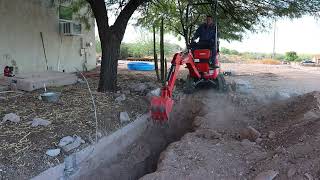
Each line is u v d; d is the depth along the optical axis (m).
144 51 24.05
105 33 8.47
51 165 4.95
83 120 6.38
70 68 13.84
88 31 14.79
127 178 5.85
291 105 6.52
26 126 5.93
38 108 6.95
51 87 8.95
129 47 23.75
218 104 8.02
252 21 9.59
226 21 10.18
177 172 4.66
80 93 8.27
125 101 7.70
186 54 7.68
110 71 8.59
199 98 8.38
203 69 8.62
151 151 6.68
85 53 14.70
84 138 5.79
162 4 10.98
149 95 8.04
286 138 5.09
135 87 9.10
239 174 4.52
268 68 16.95
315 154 4.34
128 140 6.61
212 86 9.04
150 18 11.51
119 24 8.47
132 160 6.21
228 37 11.64
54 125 6.04
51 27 12.66
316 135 4.72
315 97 6.16
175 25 12.27
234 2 9.15
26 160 4.91
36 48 12.03
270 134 5.49
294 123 5.52
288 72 14.78
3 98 7.62
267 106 7.16
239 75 13.38
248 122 6.56
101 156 5.85
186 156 5.12
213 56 8.74
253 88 9.82
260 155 4.89
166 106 5.46
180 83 10.02
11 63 11.07
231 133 6.17
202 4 9.28
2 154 4.95
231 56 25.84
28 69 11.73
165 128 7.41
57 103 7.31
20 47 11.38
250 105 7.81
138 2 8.36
